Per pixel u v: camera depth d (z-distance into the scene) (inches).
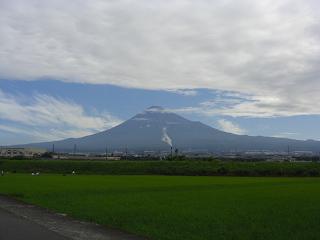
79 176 3885.3
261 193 1881.2
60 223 976.9
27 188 2263.8
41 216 1116.5
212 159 5565.9
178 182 2901.1
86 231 858.1
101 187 2352.4
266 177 3976.4
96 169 4854.8
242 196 1720.0
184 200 1553.9
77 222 1000.9
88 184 2630.4
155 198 1656.0
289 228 894.4
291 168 4328.3
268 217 1063.6
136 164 4899.1
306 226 919.7
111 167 4864.7
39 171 4859.7
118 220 1019.9
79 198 1670.8
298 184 2655.0
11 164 5108.3
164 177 3757.4
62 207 1339.8
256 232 847.7
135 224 951.6
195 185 2554.1
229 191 2030.0
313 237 791.1
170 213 1159.6
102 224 966.4
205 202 1475.1
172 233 835.4
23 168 5009.8
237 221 997.2
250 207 1296.8
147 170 4702.3
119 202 1488.7
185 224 952.9
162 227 912.3
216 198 1640.0
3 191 2050.9
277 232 847.1
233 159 5954.7
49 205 1411.2
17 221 997.2
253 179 3442.4
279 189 2160.4
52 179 3253.0
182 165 4729.3
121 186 2445.9
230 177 3914.9
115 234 825.5
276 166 4419.3
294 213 1141.7
